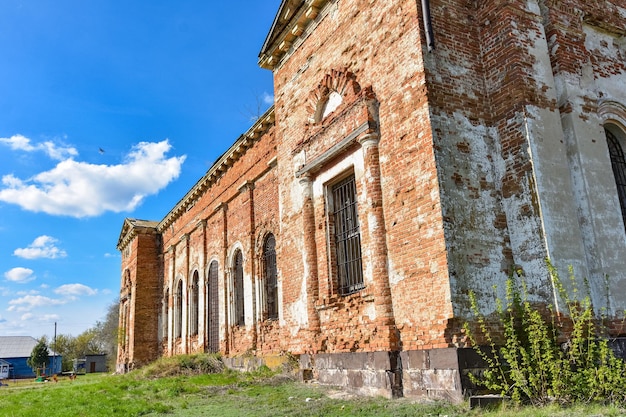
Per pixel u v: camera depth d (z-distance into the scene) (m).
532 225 8.58
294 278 12.68
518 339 8.21
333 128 11.50
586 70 10.04
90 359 69.25
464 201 8.66
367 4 10.89
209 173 22.48
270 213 16.91
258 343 17.02
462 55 9.57
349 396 9.38
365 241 10.25
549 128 9.13
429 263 8.50
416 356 8.59
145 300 30.77
